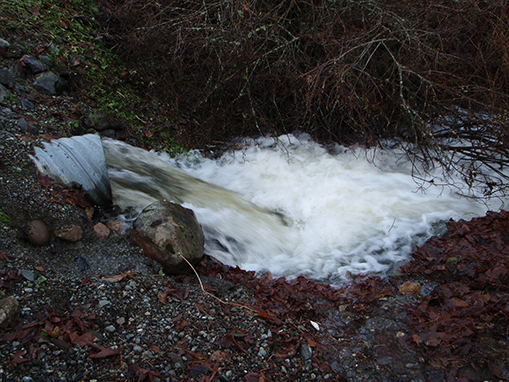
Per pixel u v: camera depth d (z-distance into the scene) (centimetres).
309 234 532
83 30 663
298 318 371
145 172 544
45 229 377
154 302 344
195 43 638
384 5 609
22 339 278
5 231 351
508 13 676
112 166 518
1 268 322
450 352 321
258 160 660
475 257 420
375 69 639
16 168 409
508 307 344
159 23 657
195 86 695
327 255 486
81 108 559
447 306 364
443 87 582
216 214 507
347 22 650
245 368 307
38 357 272
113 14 700
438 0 658
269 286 415
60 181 421
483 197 566
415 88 653
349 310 384
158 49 680
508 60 632
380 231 514
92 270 368
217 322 339
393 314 368
